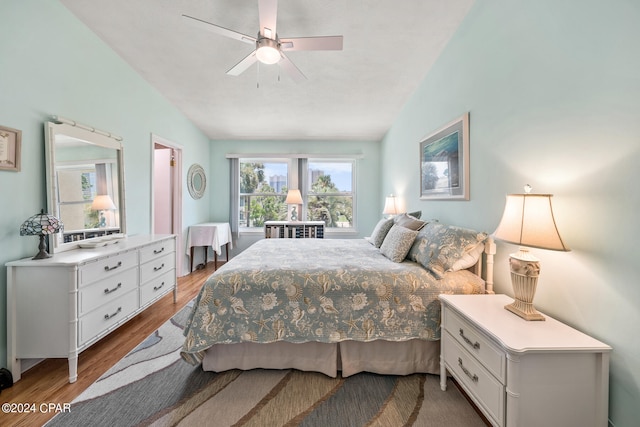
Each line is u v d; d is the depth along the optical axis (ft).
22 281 5.14
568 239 4.03
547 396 3.29
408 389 5.06
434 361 5.45
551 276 4.32
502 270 5.60
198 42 7.56
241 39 5.90
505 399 3.36
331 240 10.40
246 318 5.28
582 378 3.33
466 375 4.24
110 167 7.88
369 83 9.70
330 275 5.51
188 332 5.22
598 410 3.34
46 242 5.93
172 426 4.17
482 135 6.10
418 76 9.23
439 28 7.02
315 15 6.42
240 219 16.62
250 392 4.94
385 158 15.05
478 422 4.31
